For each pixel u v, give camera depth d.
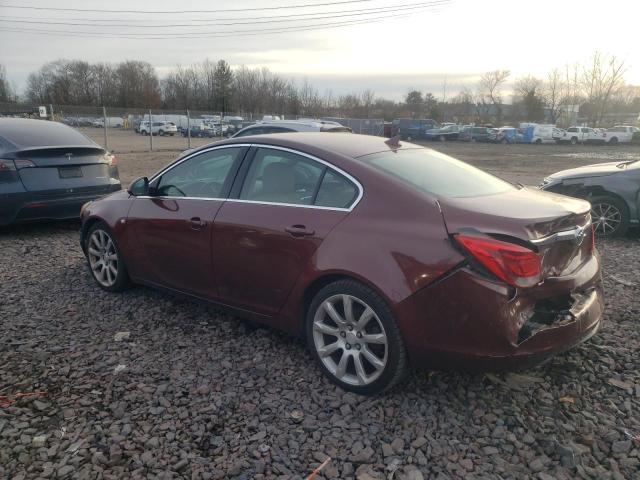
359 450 2.80
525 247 2.82
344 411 3.13
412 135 49.78
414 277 2.96
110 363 3.69
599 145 46.50
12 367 3.61
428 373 3.53
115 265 5.01
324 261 3.28
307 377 3.52
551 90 73.06
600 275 3.53
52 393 3.31
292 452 2.79
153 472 2.63
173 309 4.64
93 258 5.18
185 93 80.06
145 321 4.39
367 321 3.18
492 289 2.81
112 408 3.15
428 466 2.69
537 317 2.99
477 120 74.31
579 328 3.12
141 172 16.06
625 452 2.78
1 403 3.19
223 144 4.18
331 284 3.29
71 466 2.67
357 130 40.38
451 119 75.56
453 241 2.92
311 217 3.43
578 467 2.65
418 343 2.99
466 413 3.12
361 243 3.16
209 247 3.95
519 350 2.88
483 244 2.83
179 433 2.94
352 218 3.27
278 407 3.18
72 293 5.04
